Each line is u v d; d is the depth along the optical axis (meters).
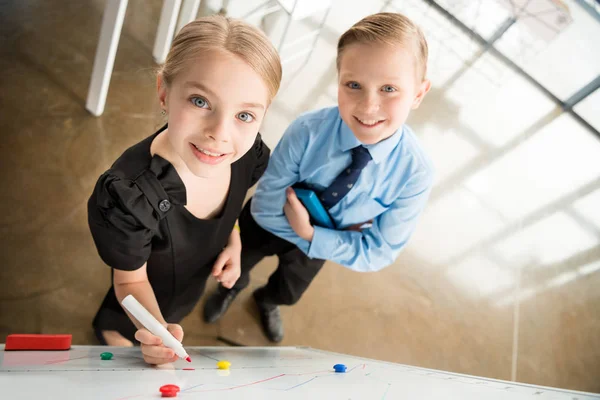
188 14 1.70
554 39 2.22
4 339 1.24
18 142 1.44
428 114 2.06
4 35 1.58
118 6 1.35
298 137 1.01
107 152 1.51
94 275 1.38
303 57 1.97
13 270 1.31
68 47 1.63
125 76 1.63
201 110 0.64
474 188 1.94
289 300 1.36
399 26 0.84
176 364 0.67
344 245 1.10
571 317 1.77
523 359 1.65
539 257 1.86
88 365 0.61
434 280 1.71
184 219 0.82
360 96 0.86
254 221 1.23
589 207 2.02
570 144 2.16
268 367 0.72
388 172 1.00
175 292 1.02
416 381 0.67
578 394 0.66
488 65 2.24
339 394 0.54
